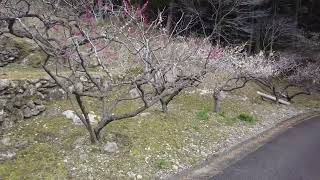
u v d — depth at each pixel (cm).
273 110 1605
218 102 1265
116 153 751
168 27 1752
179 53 1127
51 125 849
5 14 775
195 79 1038
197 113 1173
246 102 1620
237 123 1196
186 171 745
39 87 941
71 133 812
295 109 1784
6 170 659
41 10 982
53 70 1159
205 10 2100
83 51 1081
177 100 1327
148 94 1066
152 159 764
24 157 708
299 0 3069
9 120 838
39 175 645
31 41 1252
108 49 1194
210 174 736
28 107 893
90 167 686
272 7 2664
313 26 3177
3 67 1154
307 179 728
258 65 1864
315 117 1634
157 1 1955
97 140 772
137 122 938
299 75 2477
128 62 1318
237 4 2047
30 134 806
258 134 1116
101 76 1135
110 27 1033
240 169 775
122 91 1172
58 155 716
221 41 2212
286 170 780
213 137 982
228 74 1739
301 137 1136
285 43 2758
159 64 877
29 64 1198
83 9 936
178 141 886
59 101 991
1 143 757
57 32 982
